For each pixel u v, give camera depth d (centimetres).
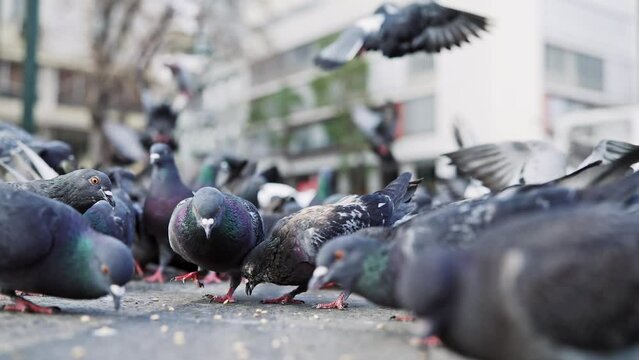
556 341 68
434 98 654
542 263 66
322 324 103
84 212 129
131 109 624
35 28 308
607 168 93
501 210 86
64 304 114
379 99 713
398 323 104
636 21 648
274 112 847
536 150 135
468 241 86
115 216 136
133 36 542
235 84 897
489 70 593
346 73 721
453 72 627
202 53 469
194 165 420
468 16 146
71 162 181
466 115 611
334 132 752
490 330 69
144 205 165
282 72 852
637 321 68
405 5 146
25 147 167
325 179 267
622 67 636
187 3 483
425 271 73
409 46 145
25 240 94
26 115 306
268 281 125
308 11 807
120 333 90
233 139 894
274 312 116
